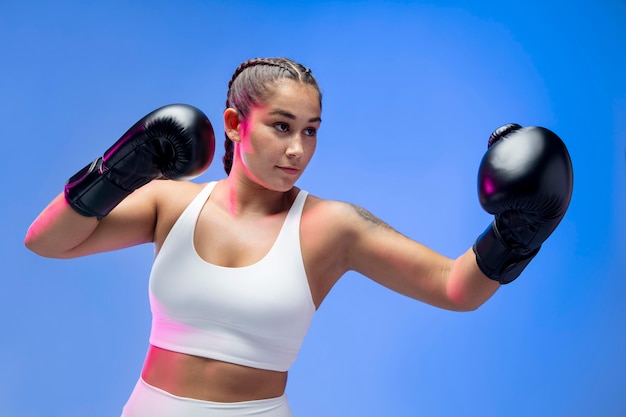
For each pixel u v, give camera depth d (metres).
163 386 1.82
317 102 1.81
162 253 1.86
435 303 1.82
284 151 1.78
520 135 1.63
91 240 1.93
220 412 1.79
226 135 2.03
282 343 1.83
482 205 1.66
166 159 1.79
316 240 1.85
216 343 1.80
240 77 1.86
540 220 1.62
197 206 1.89
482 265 1.69
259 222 1.87
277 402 1.86
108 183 1.78
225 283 1.79
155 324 1.88
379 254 1.83
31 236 1.90
